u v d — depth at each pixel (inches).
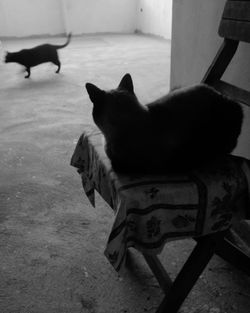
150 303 45.9
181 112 36.5
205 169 38.6
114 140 35.5
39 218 64.0
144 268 52.1
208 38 64.0
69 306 45.6
